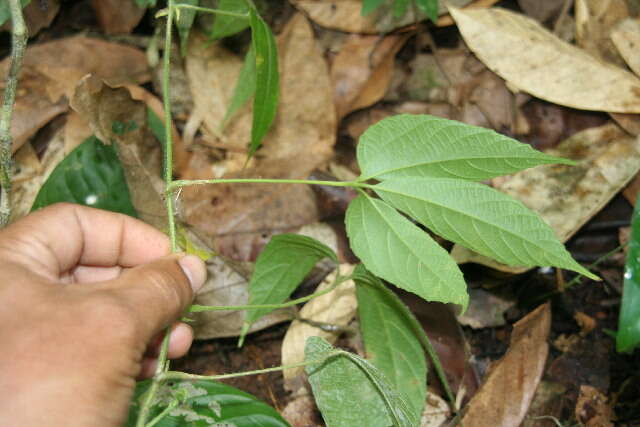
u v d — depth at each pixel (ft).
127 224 1.24
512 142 1.03
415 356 1.34
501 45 1.60
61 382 0.93
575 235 1.60
